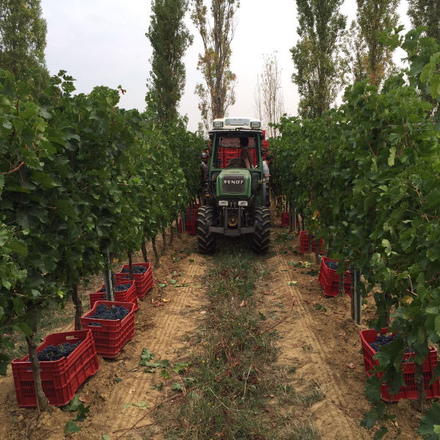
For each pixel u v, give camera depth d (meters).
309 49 20.59
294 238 10.30
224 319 5.52
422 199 2.65
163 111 21.89
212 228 8.70
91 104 3.94
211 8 22.52
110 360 4.56
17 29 25.91
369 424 2.86
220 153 9.98
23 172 2.93
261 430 3.39
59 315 5.88
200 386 4.04
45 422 3.35
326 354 4.54
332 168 5.34
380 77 20.66
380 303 3.39
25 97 3.01
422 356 2.74
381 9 20.50
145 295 6.61
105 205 4.22
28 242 2.99
